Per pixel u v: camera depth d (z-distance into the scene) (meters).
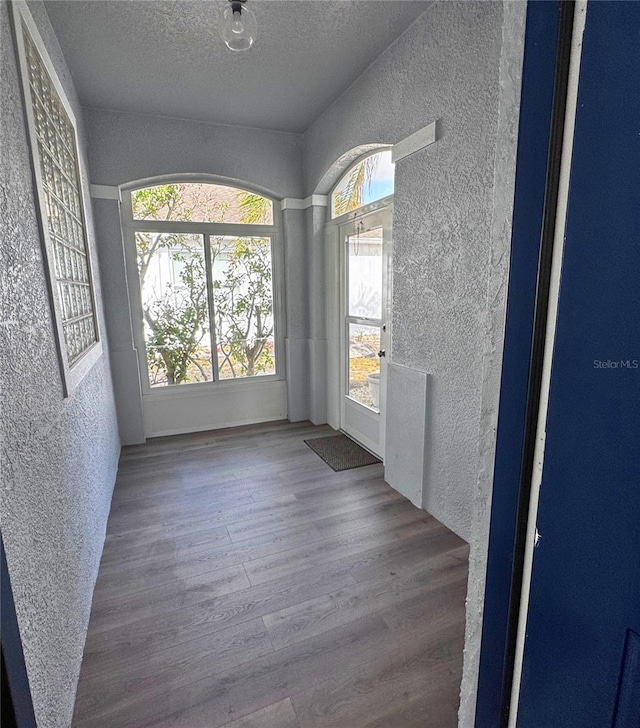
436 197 2.03
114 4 1.92
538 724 0.63
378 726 1.20
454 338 2.02
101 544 2.00
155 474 2.87
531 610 0.62
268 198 3.72
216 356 3.77
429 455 2.30
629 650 0.48
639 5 0.40
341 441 3.47
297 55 2.37
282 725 1.20
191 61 2.41
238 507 2.42
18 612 0.86
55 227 1.59
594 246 0.47
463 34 1.78
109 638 1.50
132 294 3.39
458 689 1.30
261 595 1.72
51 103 1.67
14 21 1.17
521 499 0.63
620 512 0.47
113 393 3.11
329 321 3.72
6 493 0.85
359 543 2.07
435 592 1.73
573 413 0.52
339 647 1.46
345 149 2.88
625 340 0.44
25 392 1.02
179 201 3.47
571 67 0.49
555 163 0.52
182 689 1.31
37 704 0.94
